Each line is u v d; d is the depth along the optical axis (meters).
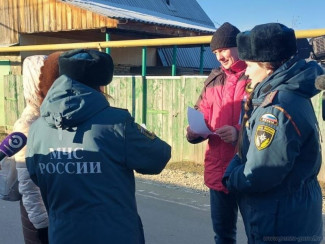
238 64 3.01
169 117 8.55
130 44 8.67
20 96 11.77
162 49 17.17
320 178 6.71
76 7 12.03
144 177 7.04
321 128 6.57
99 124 2.03
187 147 8.33
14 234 4.60
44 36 14.45
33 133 2.20
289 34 2.14
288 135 2.03
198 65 18.06
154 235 4.55
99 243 2.00
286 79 2.11
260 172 2.07
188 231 4.66
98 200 2.01
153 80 8.72
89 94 2.03
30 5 13.25
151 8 17.39
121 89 9.20
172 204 5.55
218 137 3.09
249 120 2.23
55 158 2.06
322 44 2.24
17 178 2.62
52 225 2.11
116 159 2.05
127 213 2.10
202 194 6.03
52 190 2.10
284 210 2.13
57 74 2.50
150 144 2.11
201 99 3.35
